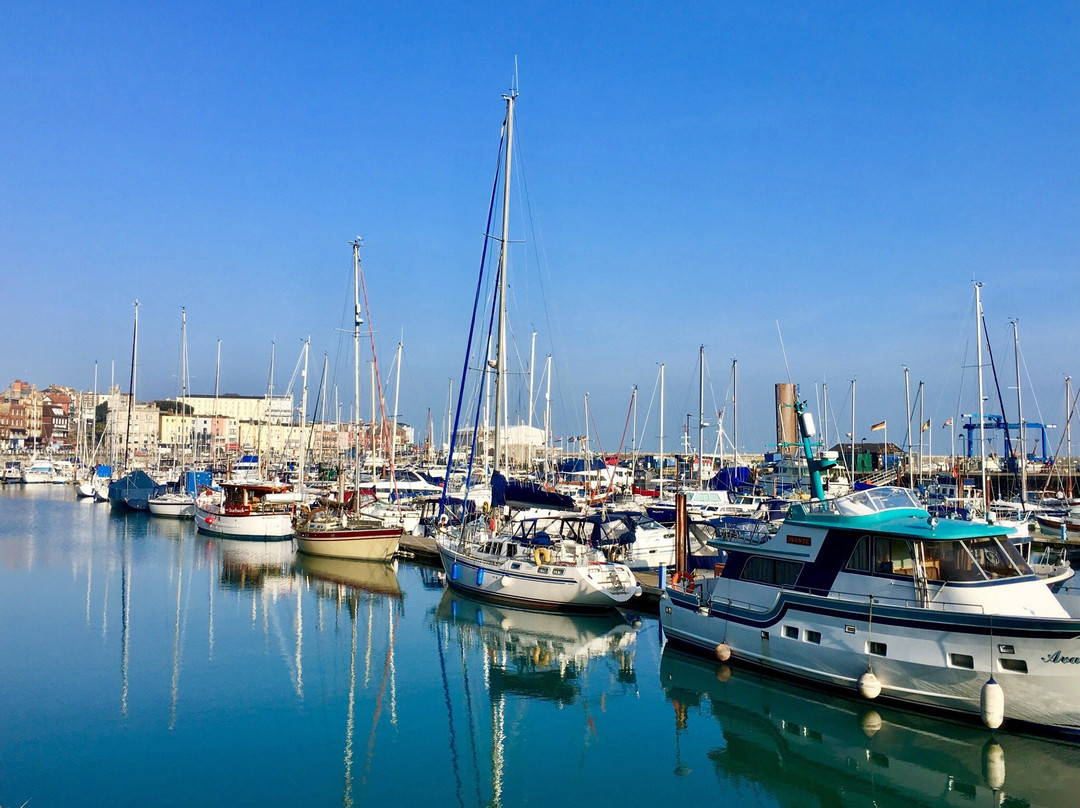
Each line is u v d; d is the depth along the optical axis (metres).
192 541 57.38
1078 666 17.28
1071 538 51.00
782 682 23.17
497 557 35.31
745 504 57.66
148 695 23.66
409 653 28.48
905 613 19.78
